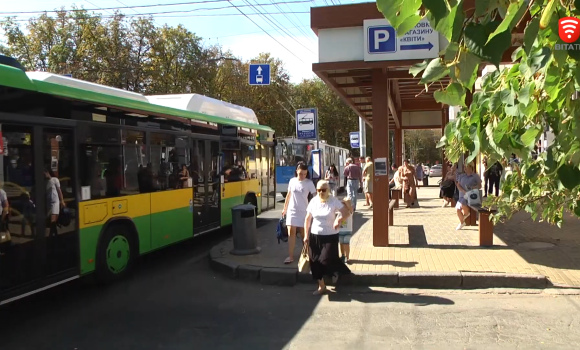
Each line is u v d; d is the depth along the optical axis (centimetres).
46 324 568
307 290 710
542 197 321
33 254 577
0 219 527
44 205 599
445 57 194
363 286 715
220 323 567
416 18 180
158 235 866
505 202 341
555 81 217
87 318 589
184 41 3070
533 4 195
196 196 1011
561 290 669
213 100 1178
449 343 494
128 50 2800
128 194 781
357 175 1589
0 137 535
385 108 906
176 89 3038
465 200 1109
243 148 1269
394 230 1131
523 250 868
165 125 899
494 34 158
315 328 545
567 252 844
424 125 2205
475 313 588
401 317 579
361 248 909
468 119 271
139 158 816
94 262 696
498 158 266
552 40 184
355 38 866
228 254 895
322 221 661
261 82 1862
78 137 670
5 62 599
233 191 1195
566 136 233
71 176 655
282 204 2147
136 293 705
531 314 580
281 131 4488
